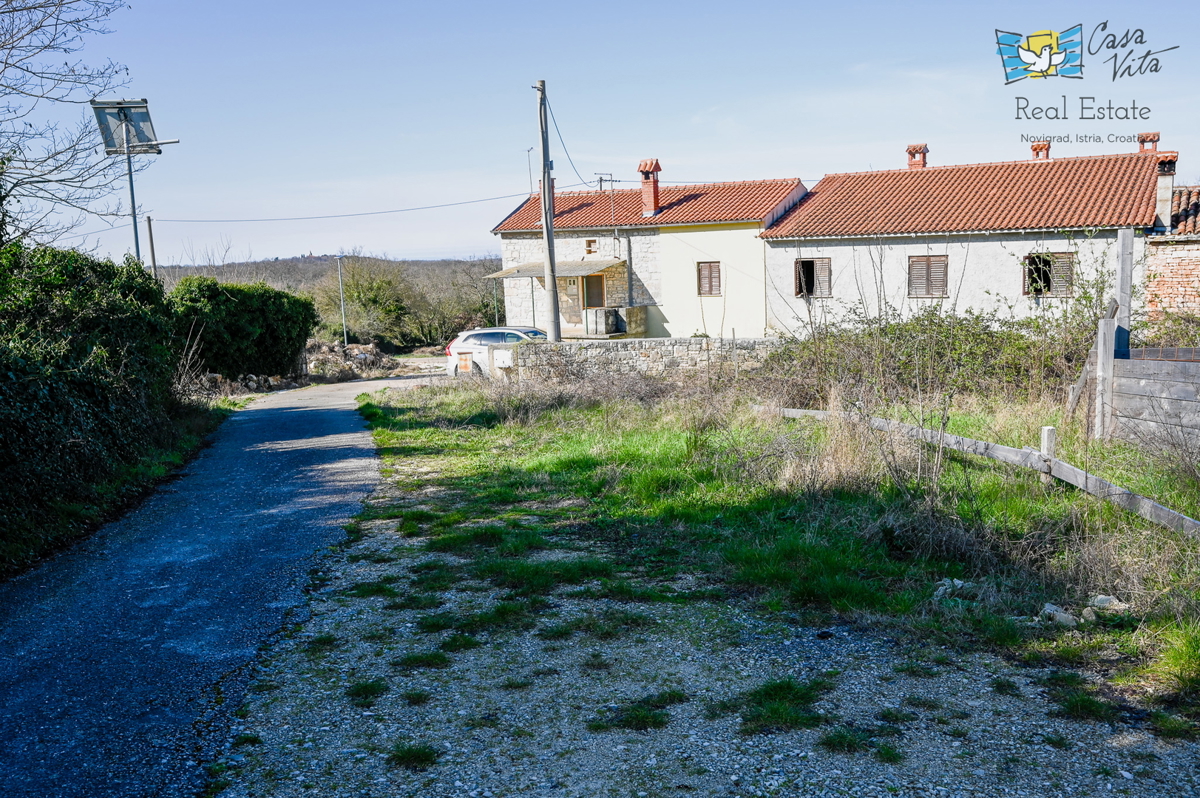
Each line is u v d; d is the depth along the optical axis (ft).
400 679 15.02
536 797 11.10
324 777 11.69
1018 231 75.10
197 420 53.72
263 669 15.58
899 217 83.41
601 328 97.40
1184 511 21.25
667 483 29.50
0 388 25.32
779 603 18.13
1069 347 42.04
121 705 14.10
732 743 12.41
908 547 21.17
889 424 27.48
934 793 10.87
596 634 16.96
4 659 16.17
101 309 41.27
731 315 96.22
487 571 20.94
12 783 11.58
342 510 28.78
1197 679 13.65
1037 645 15.60
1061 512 21.86
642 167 101.19
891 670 14.87
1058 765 11.48
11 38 25.85
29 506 25.22
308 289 185.78
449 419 50.80
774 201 95.50
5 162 26.78
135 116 31.78
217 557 23.31
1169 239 63.31
